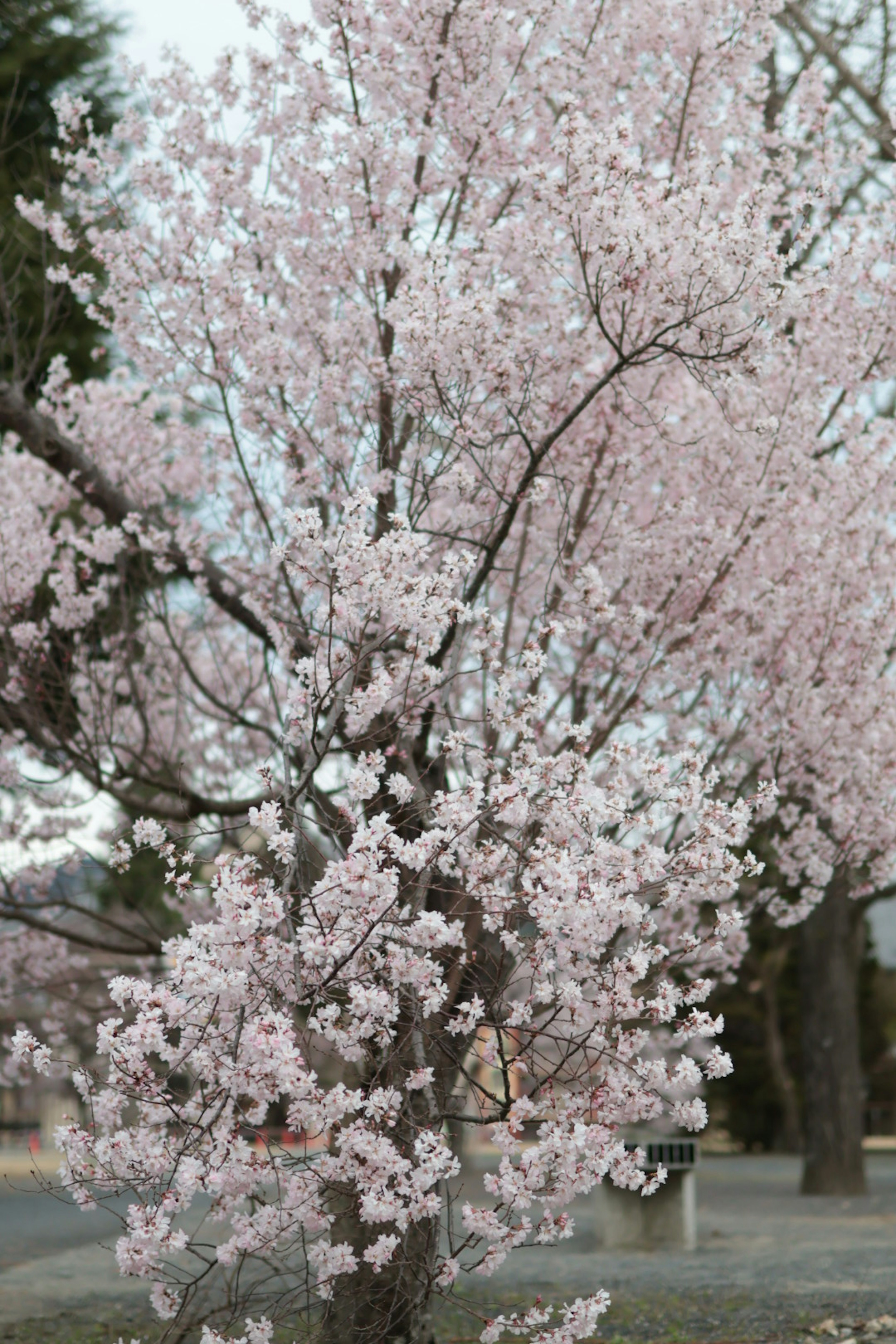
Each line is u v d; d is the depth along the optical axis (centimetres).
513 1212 435
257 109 724
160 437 891
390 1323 484
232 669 1003
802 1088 3212
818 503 812
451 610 467
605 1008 434
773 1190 1794
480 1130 853
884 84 1016
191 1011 401
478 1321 761
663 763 472
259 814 406
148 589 842
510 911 430
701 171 600
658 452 773
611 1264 1010
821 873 794
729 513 788
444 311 568
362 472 671
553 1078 437
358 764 436
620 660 739
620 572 733
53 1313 805
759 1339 695
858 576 799
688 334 569
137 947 812
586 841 453
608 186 543
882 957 3984
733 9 759
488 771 497
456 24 686
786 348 761
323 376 675
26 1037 414
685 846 456
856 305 756
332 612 455
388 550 450
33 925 793
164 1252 393
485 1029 485
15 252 935
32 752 862
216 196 702
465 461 659
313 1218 411
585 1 755
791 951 3188
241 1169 395
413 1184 399
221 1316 544
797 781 802
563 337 700
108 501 870
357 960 411
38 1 1127
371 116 700
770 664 804
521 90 718
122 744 923
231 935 391
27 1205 1636
